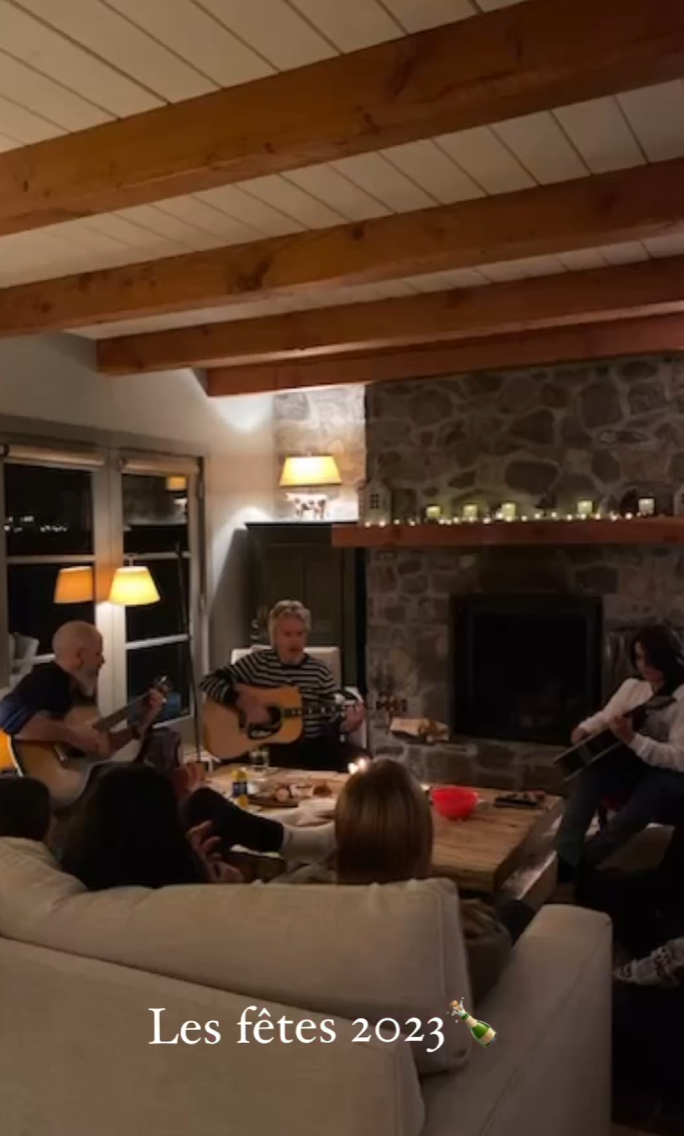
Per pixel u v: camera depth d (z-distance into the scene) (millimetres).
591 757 3867
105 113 2312
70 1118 1490
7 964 1531
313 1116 1288
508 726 5367
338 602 5801
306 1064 1292
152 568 5445
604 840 3662
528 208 2916
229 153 2188
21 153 2508
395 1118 1241
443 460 5332
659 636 3895
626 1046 2371
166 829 1726
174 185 2344
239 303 3621
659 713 3781
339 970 1363
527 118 2410
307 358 5441
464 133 2496
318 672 4258
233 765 4055
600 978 1924
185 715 5656
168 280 3596
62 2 1820
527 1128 1480
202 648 5766
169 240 3385
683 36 1722
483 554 5281
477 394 5238
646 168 2748
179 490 5621
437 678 5426
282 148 2133
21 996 1519
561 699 5281
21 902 1622
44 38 1952
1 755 3848
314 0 1831
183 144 2252
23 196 2512
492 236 2975
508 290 3975
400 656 5516
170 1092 1396
